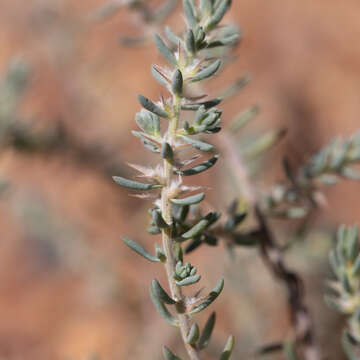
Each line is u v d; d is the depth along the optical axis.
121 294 0.94
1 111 0.69
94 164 0.81
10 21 1.38
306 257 0.73
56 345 1.35
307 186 0.42
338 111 1.99
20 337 1.47
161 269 0.91
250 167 0.46
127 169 0.85
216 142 0.44
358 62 2.08
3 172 0.79
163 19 0.48
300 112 1.94
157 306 0.31
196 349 0.31
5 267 1.58
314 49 2.08
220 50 0.43
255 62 2.04
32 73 0.73
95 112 1.04
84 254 0.97
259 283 0.81
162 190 0.31
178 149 0.31
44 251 1.57
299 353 0.43
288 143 1.03
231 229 0.37
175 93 0.31
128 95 1.07
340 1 2.18
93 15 0.49
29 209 0.98
